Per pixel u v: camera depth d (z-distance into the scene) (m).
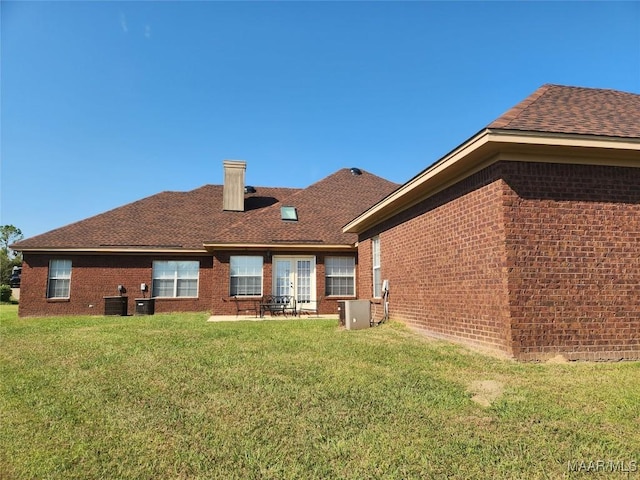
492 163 7.21
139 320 14.66
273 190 24.56
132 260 18.97
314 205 20.11
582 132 6.87
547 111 8.01
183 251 18.92
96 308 18.52
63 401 5.14
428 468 3.24
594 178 7.27
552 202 7.05
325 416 4.37
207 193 23.78
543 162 7.13
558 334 6.76
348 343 8.56
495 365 6.21
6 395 5.44
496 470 3.20
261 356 7.39
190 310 19.17
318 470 3.24
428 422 4.16
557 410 4.37
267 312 16.80
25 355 8.12
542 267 6.87
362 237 15.62
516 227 6.88
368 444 3.68
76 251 18.45
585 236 7.08
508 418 4.20
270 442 3.78
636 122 7.95
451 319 8.61
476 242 7.70
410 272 10.83
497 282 7.01
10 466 3.46
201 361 7.07
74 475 3.28
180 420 4.38
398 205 11.49
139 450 3.70
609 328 6.92
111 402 5.04
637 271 7.18
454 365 6.35
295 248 17.30
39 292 18.33
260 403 4.82
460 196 8.33
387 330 10.42
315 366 6.52
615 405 4.50
